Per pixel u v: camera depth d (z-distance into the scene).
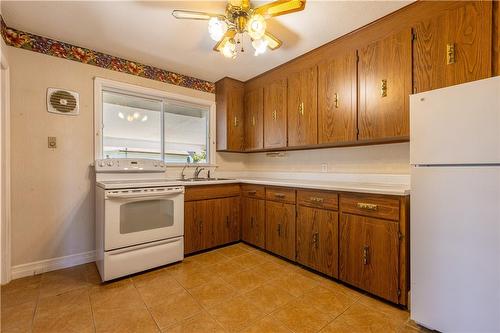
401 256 1.65
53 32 2.17
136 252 2.17
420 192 1.40
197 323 1.51
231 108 3.36
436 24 1.68
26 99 2.17
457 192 1.27
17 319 1.54
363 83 2.10
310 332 1.43
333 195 2.07
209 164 3.45
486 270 1.18
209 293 1.87
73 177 2.41
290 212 2.45
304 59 2.61
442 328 1.32
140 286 1.98
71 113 2.39
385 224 1.73
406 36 1.83
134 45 2.40
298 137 2.68
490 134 1.17
